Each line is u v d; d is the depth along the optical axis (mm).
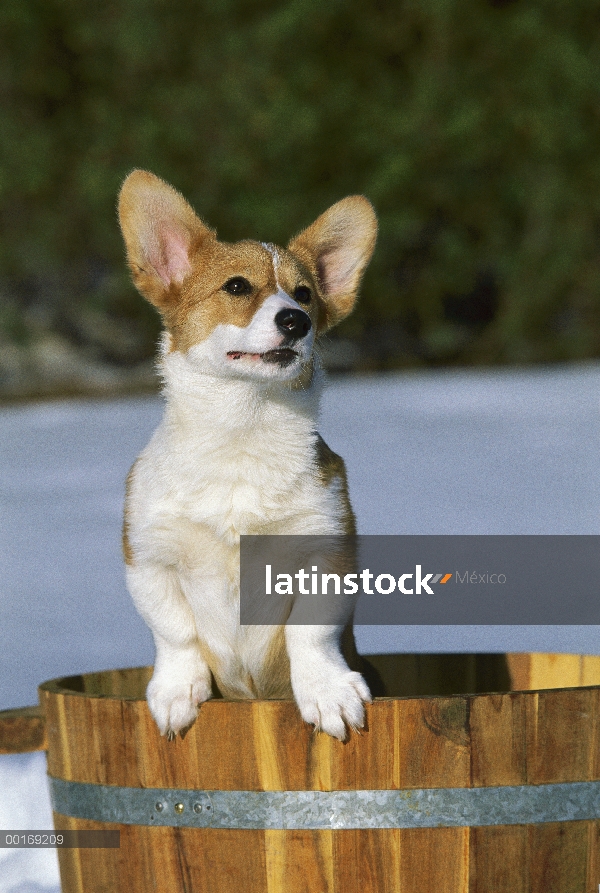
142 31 28672
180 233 5863
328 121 29328
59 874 5312
